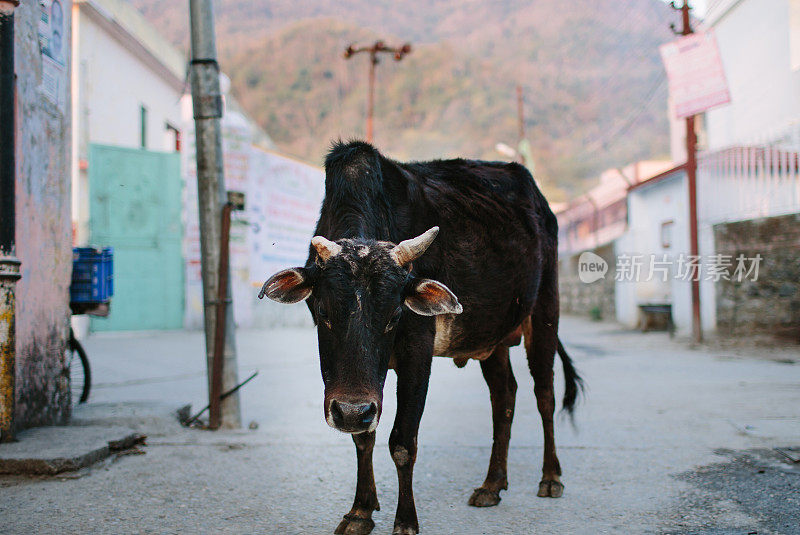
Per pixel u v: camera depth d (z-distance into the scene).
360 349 2.95
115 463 4.91
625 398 7.68
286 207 20.17
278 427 6.34
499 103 105.94
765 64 16.64
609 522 3.72
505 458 4.31
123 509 3.91
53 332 5.82
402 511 3.45
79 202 15.33
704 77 13.40
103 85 16.64
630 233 19.06
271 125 116.69
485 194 4.37
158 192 16.92
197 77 6.32
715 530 3.56
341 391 2.90
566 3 127.25
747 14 17.27
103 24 16.42
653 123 62.19
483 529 3.63
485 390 8.62
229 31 190.75
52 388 5.79
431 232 3.17
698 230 14.27
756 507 3.90
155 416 6.14
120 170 16.30
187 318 17.12
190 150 17.00
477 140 101.12
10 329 4.92
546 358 4.61
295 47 130.12
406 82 120.19
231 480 4.51
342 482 4.47
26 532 3.53
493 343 4.29
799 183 13.53
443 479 4.57
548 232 4.90
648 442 5.50
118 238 16.34
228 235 6.26
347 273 3.04
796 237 13.66
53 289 5.84
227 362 6.25
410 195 3.77
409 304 3.27
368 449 3.59
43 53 5.85
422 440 5.70
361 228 3.40
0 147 4.75
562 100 102.81
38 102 5.74
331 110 119.31
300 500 4.11
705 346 13.29
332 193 3.66
